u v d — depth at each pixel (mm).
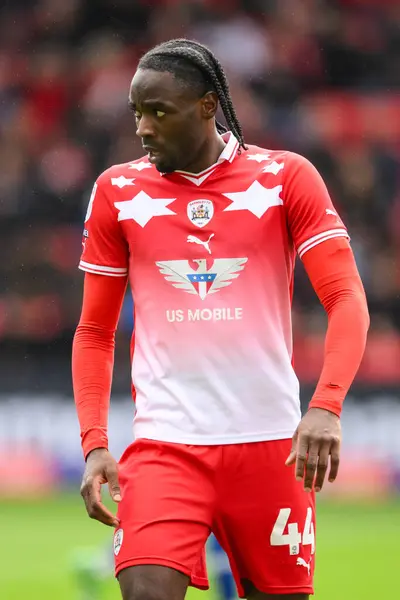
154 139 14656
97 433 14891
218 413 14672
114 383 50406
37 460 50750
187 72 14578
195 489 14484
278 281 14938
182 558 14172
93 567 26062
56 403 51500
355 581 30812
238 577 15336
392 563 33875
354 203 62312
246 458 14648
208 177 14922
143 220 14953
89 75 65188
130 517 14398
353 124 66688
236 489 14680
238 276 14781
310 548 15109
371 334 54969
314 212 14672
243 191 14883
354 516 44938
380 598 28297
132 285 15234
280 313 14992
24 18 68188
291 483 14836
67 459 50719
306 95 67812
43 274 55438
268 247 14852
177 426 14656
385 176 64438
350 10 72125
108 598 28547
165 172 14945
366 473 51312
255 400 14742
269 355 14836
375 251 60406
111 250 15258
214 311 14758
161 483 14453
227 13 69188
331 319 14227
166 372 14836
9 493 50344
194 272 14797
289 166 14945
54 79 65062
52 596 28656
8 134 61719
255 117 64438
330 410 13695
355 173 63438
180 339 14797
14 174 59656
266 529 14789
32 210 58500
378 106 67688
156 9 68875
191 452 14547
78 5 68688
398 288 58594
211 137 14984
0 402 51375
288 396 14938
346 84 69062
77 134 62219
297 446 13617
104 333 15367
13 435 50969
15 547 36531
